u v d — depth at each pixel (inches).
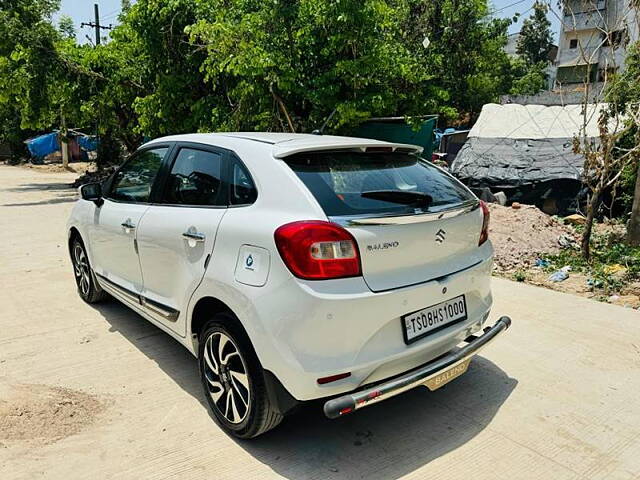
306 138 129.3
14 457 110.5
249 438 115.8
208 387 123.4
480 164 470.3
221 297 111.7
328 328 95.9
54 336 175.5
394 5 620.1
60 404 130.7
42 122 697.0
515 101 914.1
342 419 126.9
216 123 423.8
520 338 173.8
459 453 113.4
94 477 104.7
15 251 304.8
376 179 116.5
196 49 425.4
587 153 275.1
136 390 139.6
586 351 164.1
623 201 381.7
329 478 104.7
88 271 201.6
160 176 147.9
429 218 110.5
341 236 97.8
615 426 124.1
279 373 99.8
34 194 647.8
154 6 440.1
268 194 109.4
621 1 313.3
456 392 139.9
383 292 100.7
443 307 114.6
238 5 396.5
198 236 120.8
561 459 111.7
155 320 147.3
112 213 166.1
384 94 390.9
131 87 621.6
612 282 232.8
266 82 369.1
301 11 354.3
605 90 280.5
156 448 114.3
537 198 433.1
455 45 840.3
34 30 596.1
